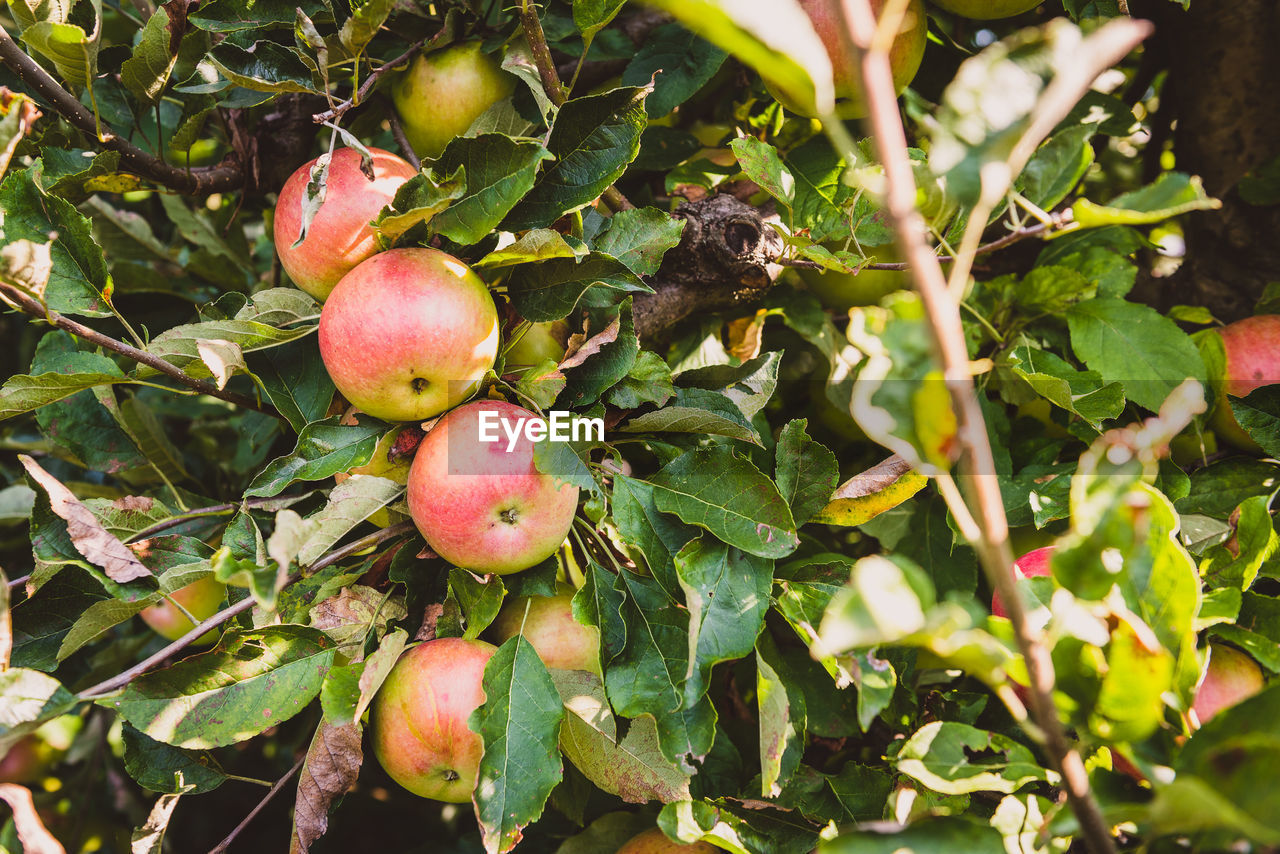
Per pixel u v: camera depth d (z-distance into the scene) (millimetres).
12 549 1009
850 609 501
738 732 832
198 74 767
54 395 698
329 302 676
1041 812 630
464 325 669
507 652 683
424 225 687
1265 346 763
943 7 791
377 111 843
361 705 666
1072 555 548
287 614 710
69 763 1034
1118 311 786
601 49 816
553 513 678
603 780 710
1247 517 673
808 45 475
